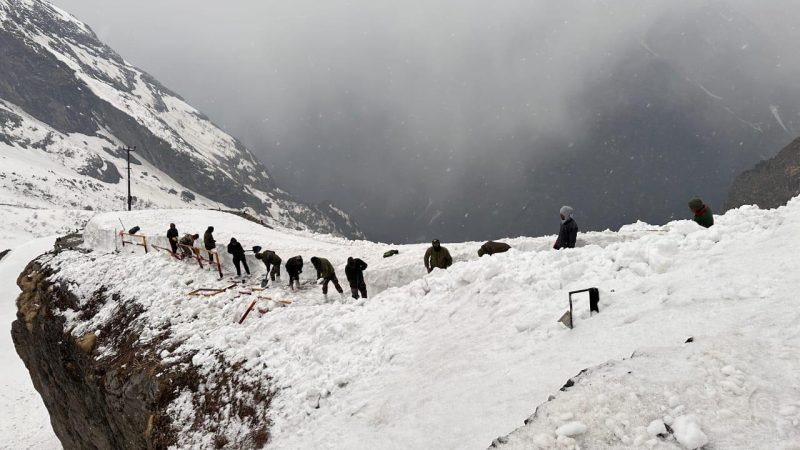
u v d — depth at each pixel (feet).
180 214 92.38
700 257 21.93
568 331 21.03
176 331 47.01
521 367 20.08
